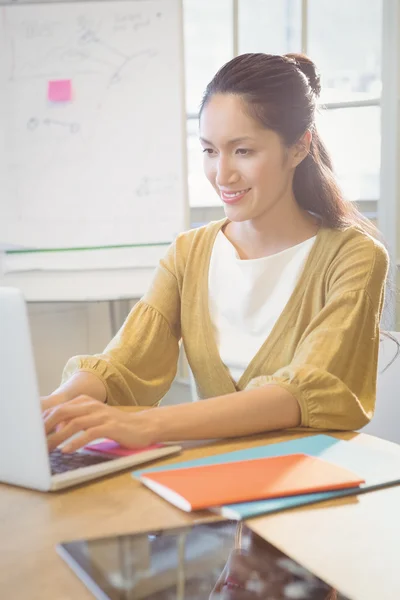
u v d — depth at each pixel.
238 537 0.69
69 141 2.50
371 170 2.91
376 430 1.39
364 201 2.95
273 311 1.28
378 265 1.22
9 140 2.52
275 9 2.94
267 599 0.56
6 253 2.55
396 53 2.74
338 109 2.90
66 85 2.48
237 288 1.32
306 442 0.98
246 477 0.82
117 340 1.35
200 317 1.36
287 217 1.29
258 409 1.03
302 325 1.25
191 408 1.01
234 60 1.20
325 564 0.63
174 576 0.60
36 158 2.52
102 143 2.50
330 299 1.21
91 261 2.53
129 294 2.54
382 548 0.67
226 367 1.33
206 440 1.02
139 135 2.49
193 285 1.38
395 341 1.40
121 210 2.51
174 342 1.42
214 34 3.02
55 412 0.95
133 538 0.68
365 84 2.95
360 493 0.80
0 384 0.81
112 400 1.23
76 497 0.81
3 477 0.86
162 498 0.80
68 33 2.47
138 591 0.57
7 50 2.49
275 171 1.19
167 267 1.41
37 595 0.58
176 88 2.46
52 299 2.55
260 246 1.32
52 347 2.94
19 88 2.50
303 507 0.76
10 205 2.54
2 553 0.67
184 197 2.50
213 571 0.60
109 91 2.48
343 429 1.08
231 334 1.33
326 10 2.93
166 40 2.45
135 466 0.91
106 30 2.46
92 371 1.23
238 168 1.18
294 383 1.08
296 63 1.24
